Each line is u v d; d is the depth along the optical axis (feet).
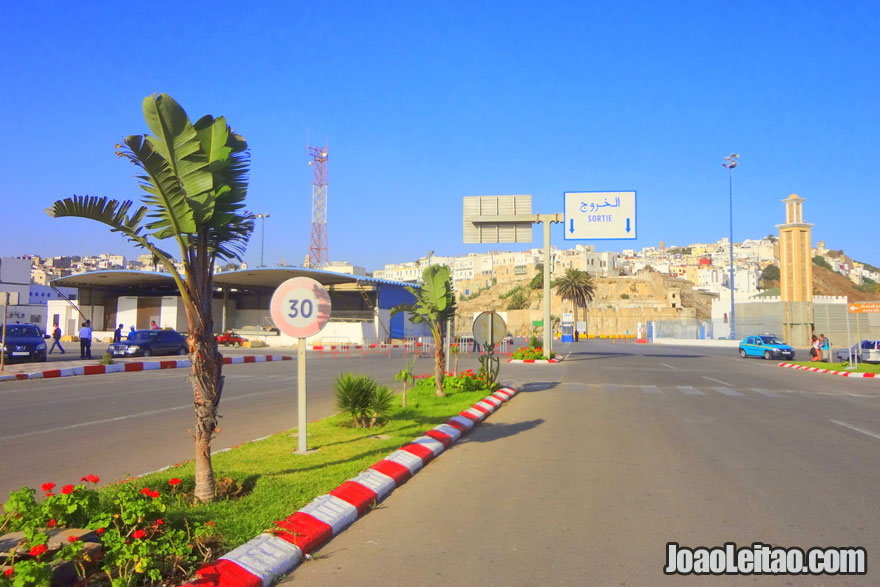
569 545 17.20
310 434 32.35
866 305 99.55
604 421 40.68
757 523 19.21
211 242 20.24
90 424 37.55
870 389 69.00
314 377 73.67
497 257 594.65
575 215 100.42
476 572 15.29
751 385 70.08
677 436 34.99
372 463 25.04
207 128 19.45
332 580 14.88
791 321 196.34
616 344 230.89
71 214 17.99
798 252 203.31
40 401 48.70
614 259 539.70
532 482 24.27
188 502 19.01
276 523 17.28
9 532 14.82
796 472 26.20
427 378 56.49
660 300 389.60
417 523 19.16
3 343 73.10
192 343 19.33
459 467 26.94
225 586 13.69
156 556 14.06
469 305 471.62
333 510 18.97
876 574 15.48
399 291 190.80
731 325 224.53
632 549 16.93
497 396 51.06
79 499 15.03
